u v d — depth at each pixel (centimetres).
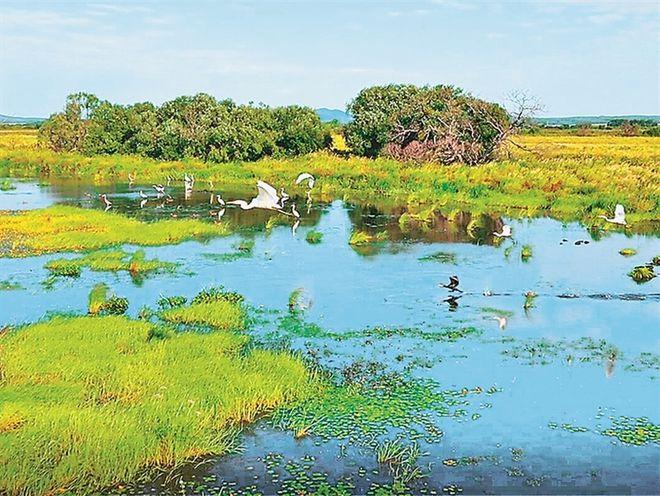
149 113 7700
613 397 1636
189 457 1336
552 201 4612
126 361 1709
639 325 2170
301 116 7506
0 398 1492
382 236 3597
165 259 3039
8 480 1199
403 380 1719
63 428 1354
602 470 1322
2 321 2125
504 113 6412
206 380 1617
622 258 3156
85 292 2481
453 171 5631
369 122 6950
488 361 1855
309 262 3028
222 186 5866
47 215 3959
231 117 7344
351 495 1227
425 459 1354
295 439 1416
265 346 1950
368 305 2373
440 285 2645
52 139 7819
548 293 2542
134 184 5962
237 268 2902
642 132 12538
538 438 1440
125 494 1211
